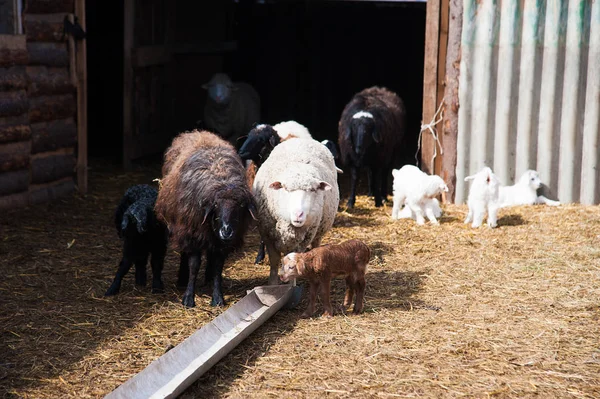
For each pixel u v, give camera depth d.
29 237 8.62
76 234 8.88
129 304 6.48
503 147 10.44
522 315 6.23
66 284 7.03
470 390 4.87
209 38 15.99
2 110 9.28
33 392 4.80
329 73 19.66
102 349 5.50
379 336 5.75
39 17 10.08
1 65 9.30
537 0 9.98
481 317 6.18
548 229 9.00
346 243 6.13
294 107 19.69
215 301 6.41
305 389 4.89
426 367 5.21
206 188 5.95
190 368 4.89
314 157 6.79
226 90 12.58
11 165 9.55
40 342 5.61
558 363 5.27
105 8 14.73
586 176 10.13
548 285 7.01
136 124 13.16
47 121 10.26
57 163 10.49
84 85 10.93
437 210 9.80
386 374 5.10
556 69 10.05
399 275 7.36
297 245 6.42
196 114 15.65
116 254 8.12
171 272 7.54
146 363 5.28
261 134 7.95
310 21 19.36
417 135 18.45
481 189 9.05
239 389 4.90
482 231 9.01
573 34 9.91
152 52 13.23
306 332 5.83
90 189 11.40
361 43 19.58
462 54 10.41
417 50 19.53
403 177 9.49
